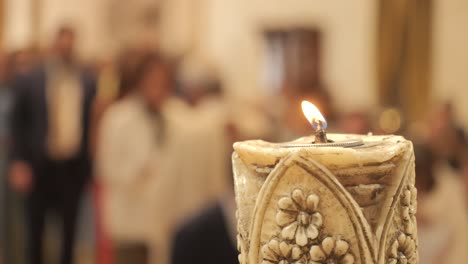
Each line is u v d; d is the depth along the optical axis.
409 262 0.61
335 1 4.98
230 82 5.68
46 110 4.70
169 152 3.59
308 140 0.64
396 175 0.59
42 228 4.77
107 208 3.74
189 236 1.88
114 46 6.83
